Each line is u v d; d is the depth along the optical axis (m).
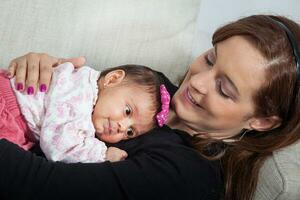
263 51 0.93
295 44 0.96
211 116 1.03
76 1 1.38
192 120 1.06
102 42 1.41
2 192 0.80
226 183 1.06
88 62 1.41
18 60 1.07
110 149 0.98
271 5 1.80
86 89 1.01
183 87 1.09
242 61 0.94
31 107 0.97
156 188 0.87
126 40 1.43
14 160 0.81
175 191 0.89
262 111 0.99
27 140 1.00
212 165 0.99
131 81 1.07
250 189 1.04
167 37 1.46
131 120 1.03
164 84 1.17
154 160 0.91
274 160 1.03
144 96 1.05
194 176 0.93
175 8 1.47
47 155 0.94
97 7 1.40
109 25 1.41
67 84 1.00
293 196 0.98
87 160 0.94
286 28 0.98
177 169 0.91
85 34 1.39
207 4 1.73
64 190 0.81
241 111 1.00
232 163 1.07
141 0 1.43
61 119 0.95
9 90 0.98
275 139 1.05
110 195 0.83
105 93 1.04
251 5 1.78
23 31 1.34
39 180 0.80
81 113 0.98
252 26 0.97
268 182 1.01
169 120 1.12
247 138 1.09
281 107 0.99
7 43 1.34
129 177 0.85
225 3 1.75
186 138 1.07
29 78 1.00
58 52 1.38
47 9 1.36
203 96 1.02
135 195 0.84
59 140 0.93
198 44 1.68
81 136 0.97
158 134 1.02
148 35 1.44
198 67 1.08
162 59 1.46
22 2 1.34
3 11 1.33
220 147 1.09
